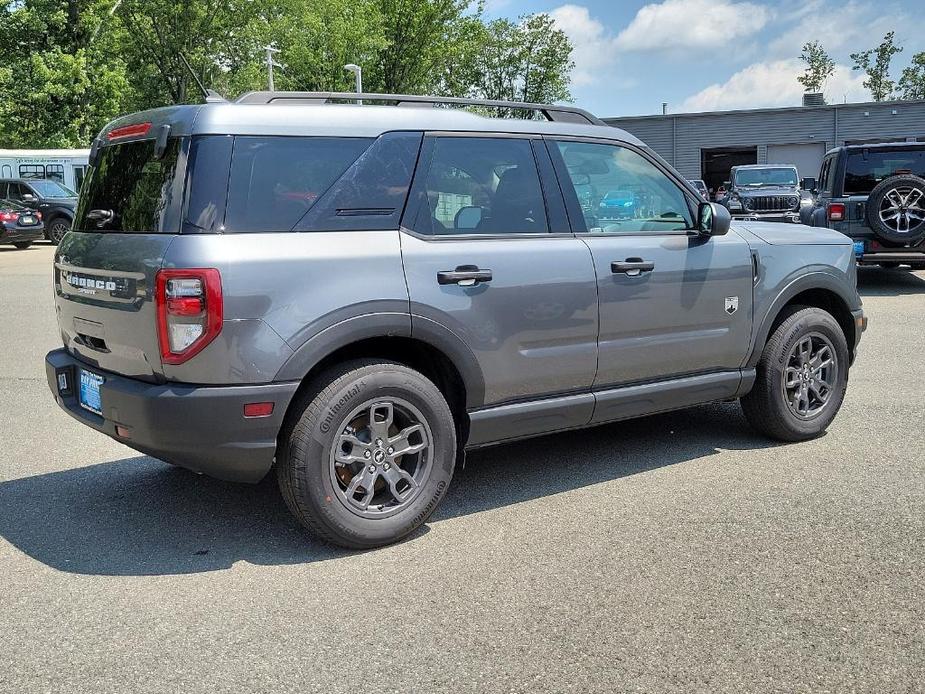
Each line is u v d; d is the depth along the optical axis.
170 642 3.12
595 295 4.49
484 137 4.31
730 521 4.16
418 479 4.04
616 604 3.34
